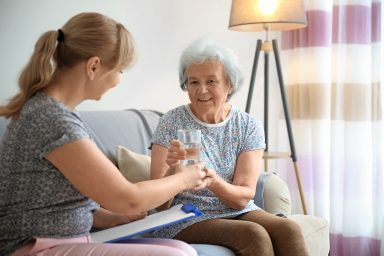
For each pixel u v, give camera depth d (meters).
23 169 1.44
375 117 3.21
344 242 3.33
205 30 3.47
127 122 2.53
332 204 3.38
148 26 3.23
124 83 3.15
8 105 1.50
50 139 1.41
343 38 3.29
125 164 2.28
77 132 1.41
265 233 1.87
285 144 3.61
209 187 1.94
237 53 3.62
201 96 2.09
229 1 3.56
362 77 3.24
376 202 3.23
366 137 3.26
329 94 3.44
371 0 3.21
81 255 1.42
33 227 1.44
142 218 1.84
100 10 3.03
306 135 3.46
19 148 1.44
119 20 3.11
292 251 1.91
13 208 1.45
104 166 1.42
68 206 1.47
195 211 1.75
